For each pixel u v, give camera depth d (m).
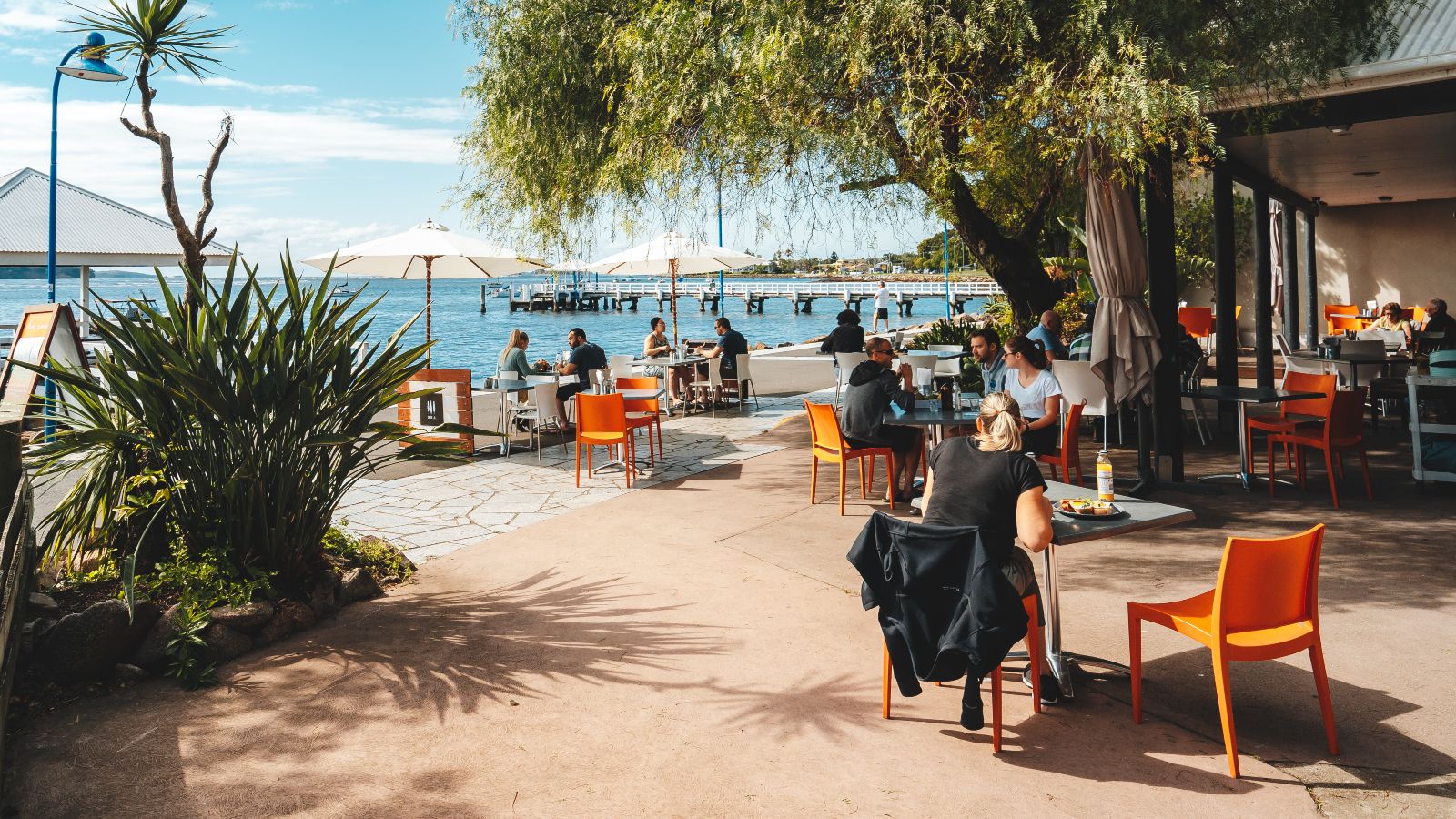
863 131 7.38
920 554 3.71
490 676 4.75
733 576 6.34
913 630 3.74
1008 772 3.69
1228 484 8.62
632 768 3.80
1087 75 6.92
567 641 5.22
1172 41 6.99
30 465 5.09
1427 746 3.76
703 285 71.81
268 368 5.40
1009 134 7.93
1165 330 8.58
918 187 8.38
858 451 8.10
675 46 8.25
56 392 7.52
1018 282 11.89
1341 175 13.46
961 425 8.06
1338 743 3.82
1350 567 6.07
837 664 4.82
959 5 7.30
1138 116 6.66
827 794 3.56
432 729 4.18
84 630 4.61
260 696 4.55
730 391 16.02
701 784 3.66
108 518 5.36
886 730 4.09
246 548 5.41
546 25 10.20
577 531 7.62
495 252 12.64
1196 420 10.88
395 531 7.69
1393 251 19.03
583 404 9.44
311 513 5.71
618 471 10.16
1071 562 6.42
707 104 7.87
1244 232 20.89
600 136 10.52
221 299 5.33
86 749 4.01
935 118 7.32
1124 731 4.01
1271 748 3.80
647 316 69.06
